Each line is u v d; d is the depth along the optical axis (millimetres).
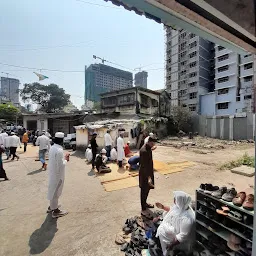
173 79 52094
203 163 9828
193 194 5703
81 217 4512
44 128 22609
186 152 13297
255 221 1960
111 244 3494
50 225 4199
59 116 21875
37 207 5105
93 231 3924
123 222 4246
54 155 4465
